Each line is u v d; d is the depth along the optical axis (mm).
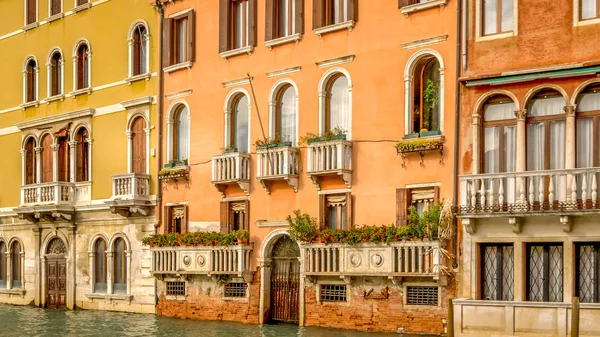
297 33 22141
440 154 19172
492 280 18266
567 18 17484
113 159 27250
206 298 24000
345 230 20297
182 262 24078
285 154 21844
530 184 17250
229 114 23953
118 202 25781
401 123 19984
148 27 26359
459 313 17656
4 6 32188
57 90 30031
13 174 31297
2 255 31578
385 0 20469
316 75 21781
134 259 26266
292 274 22406
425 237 18844
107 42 27812
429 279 19094
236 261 22875
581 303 16391
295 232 21156
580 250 17250
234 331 21172
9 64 31875
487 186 17922
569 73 17172
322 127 21594
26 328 23406
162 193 25641
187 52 25172
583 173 16641
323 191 21375
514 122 18156
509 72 17922
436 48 19422
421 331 19266
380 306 20000
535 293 17688
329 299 21141
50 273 29328
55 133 29219
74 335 21703
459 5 18938
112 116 27391
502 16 18453
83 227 28094
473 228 18172
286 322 22406
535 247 17750
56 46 29812
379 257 19641
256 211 22953
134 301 26156
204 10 24781
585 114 17266
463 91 18781
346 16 21375
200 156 24609
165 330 21906
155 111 26000
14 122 31484
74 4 29125
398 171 19969
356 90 20922
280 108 22875
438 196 19156
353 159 20828
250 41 23312
